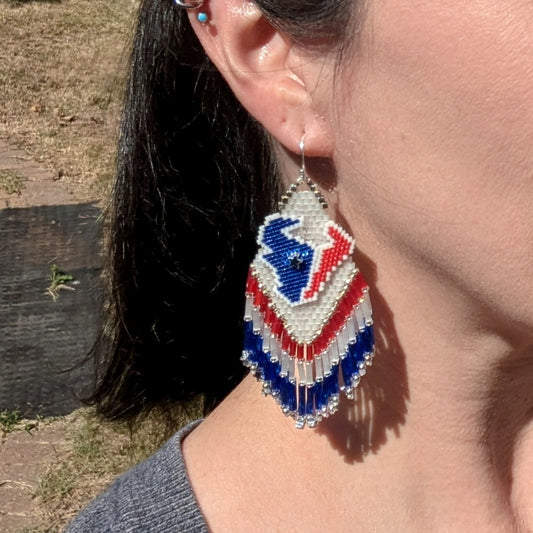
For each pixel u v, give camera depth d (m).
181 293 0.36
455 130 0.22
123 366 0.39
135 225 0.35
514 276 0.23
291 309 0.26
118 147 0.36
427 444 0.28
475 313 0.25
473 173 0.22
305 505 0.28
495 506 0.30
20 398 0.90
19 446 0.85
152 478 0.30
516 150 0.21
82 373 0.92
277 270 0.26
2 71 1.68
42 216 1.20
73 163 1.36
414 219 0.24
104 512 0.29
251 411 0.30
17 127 1.48
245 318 0.27
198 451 0.31
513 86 0.21
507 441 0.31
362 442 0.28
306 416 0.27
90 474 0.82
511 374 0.28
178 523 0.28
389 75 0.23
